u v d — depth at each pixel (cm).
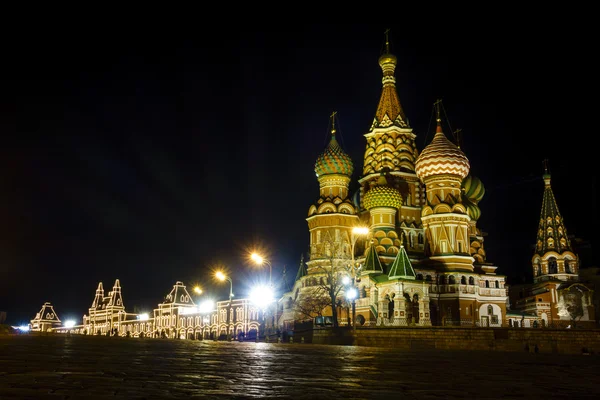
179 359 1880
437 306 9412
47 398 885
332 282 7762
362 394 1041
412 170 10862
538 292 11106
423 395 1042
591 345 6438
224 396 972
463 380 1338
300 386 1148
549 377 1476
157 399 911
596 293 11994
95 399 891
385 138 11012
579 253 12512
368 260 9456
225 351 2572
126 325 18475
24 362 1570
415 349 3988
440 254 9669
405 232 10331
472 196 11331
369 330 6269
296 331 7356
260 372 1444
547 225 11475
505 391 1130
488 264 10481
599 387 1247
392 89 11450
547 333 6412
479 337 6197
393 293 8594
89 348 2534
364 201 10256
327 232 10194
